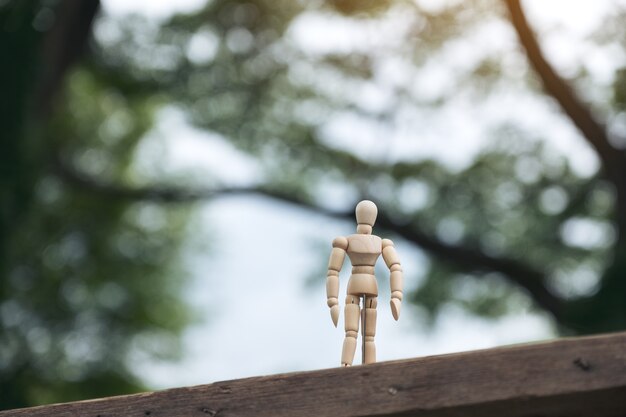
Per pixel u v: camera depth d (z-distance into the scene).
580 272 19.47
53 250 23.02
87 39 18.95
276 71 20.86
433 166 20.33
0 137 17.95
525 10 15.48
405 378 3.23
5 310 20.88
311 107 21.25
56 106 20.09
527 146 20.14
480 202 20.17
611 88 18.36
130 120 23.42
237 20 20.47
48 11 18.36
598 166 19.02
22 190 18.33
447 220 20.27
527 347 3.09
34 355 22.27
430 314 20.66
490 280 20.48
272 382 3.42
